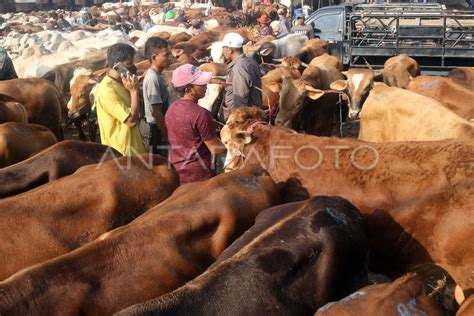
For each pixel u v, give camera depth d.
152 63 7.28
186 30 25.47
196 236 4.50
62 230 4.97
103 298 4.06
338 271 4.19
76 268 4.07
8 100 8.78
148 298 4.20
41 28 30.73
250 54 13.30
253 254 4.01
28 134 7.23
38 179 5.86
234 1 41.09
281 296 3.91
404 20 15.02
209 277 3.84
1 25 32.50
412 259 4.78
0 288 3.83
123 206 5.14
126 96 6.79
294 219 4.29
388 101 7.36
